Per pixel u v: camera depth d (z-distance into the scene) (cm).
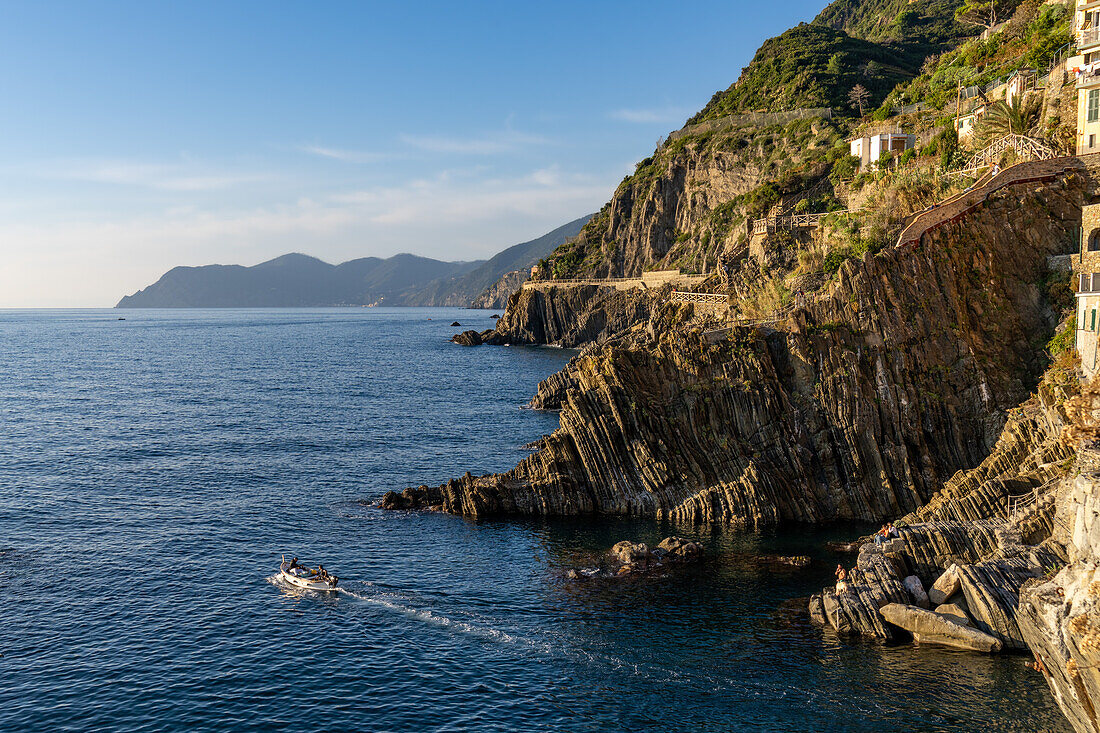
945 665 3809
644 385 6569
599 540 5784
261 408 11800
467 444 9194
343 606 4656
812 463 6328
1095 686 2450
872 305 6481
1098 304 5072
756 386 6450
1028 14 11606
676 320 12594
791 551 5488
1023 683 3625
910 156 9506
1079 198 6481
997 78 9512
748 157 19312
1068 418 4588
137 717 3525
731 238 15575
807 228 10694
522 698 3662
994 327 6419
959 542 4481
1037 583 3138
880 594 4291
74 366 18788
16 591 4841
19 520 6203
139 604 4678
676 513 6231
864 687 3647
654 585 4909
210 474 7700
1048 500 4419
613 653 4050
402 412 11444
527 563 5328
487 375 16250
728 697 3612
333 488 7238
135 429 10044
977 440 6275
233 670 3925
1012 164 6725
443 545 5694
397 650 4128
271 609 4619
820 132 17325
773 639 4150
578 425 6494
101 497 6869
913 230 6600
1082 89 6550
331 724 3472
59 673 3884
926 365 6394
